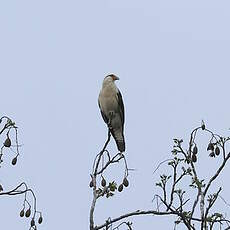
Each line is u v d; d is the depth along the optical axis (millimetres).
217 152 11086
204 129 11133
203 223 10422
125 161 11461
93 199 10758
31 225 11047
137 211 10664
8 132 10969
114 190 11062
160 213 10680
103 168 11445
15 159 10977
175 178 10742
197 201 10586
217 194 10508
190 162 10891
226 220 10414
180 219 10695
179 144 10984
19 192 10969
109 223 10594
